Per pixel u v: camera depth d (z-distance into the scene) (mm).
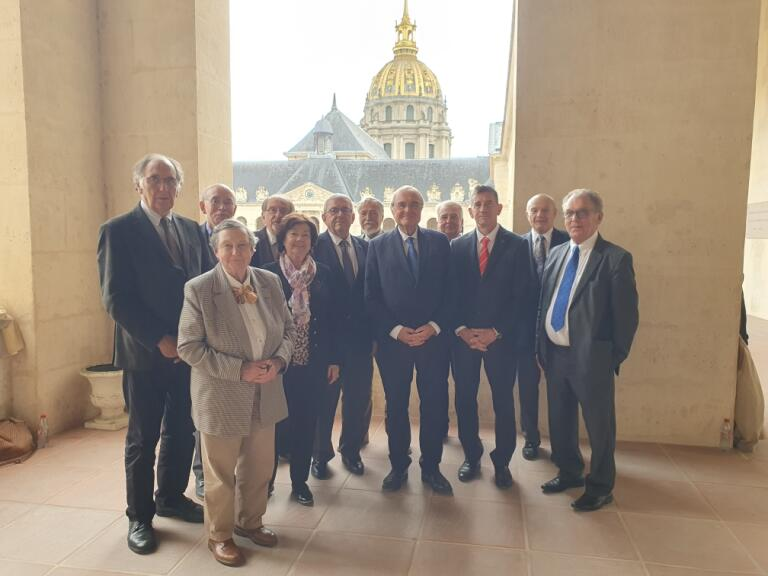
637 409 3770
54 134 3801
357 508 2801
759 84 10000
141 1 4129
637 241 3672
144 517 2455
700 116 3541
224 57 4566
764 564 2334
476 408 3127
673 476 3225
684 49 3520
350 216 3275
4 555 2352
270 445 2422
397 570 2266
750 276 10984
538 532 2580
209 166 4348
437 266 2898
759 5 3414
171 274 2457
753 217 10266
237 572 2240
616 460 3461
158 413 2477
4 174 3613
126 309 2293
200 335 2184
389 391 2951
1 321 3553
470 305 2986
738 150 3514
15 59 3529
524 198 3799
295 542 2475
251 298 2258
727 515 2760
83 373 3906
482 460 3451
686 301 3645
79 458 3426
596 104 3648
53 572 2230
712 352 3635
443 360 2955
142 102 4199
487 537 2531
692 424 3707
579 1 3611
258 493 2436
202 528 2584
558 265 2920
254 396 2309
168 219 2574
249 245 2244
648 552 2420
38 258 3684
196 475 2961
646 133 3607
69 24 3922
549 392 2986
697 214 3590
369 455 3557
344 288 3047
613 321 2717
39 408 3713
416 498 2916
